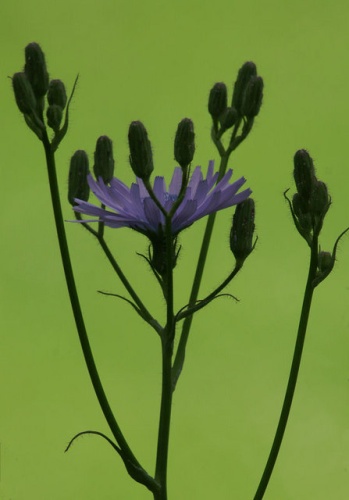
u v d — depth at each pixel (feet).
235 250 1.70
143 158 1.66
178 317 1.70
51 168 1.70
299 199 1.70
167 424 1.71
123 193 1.70
